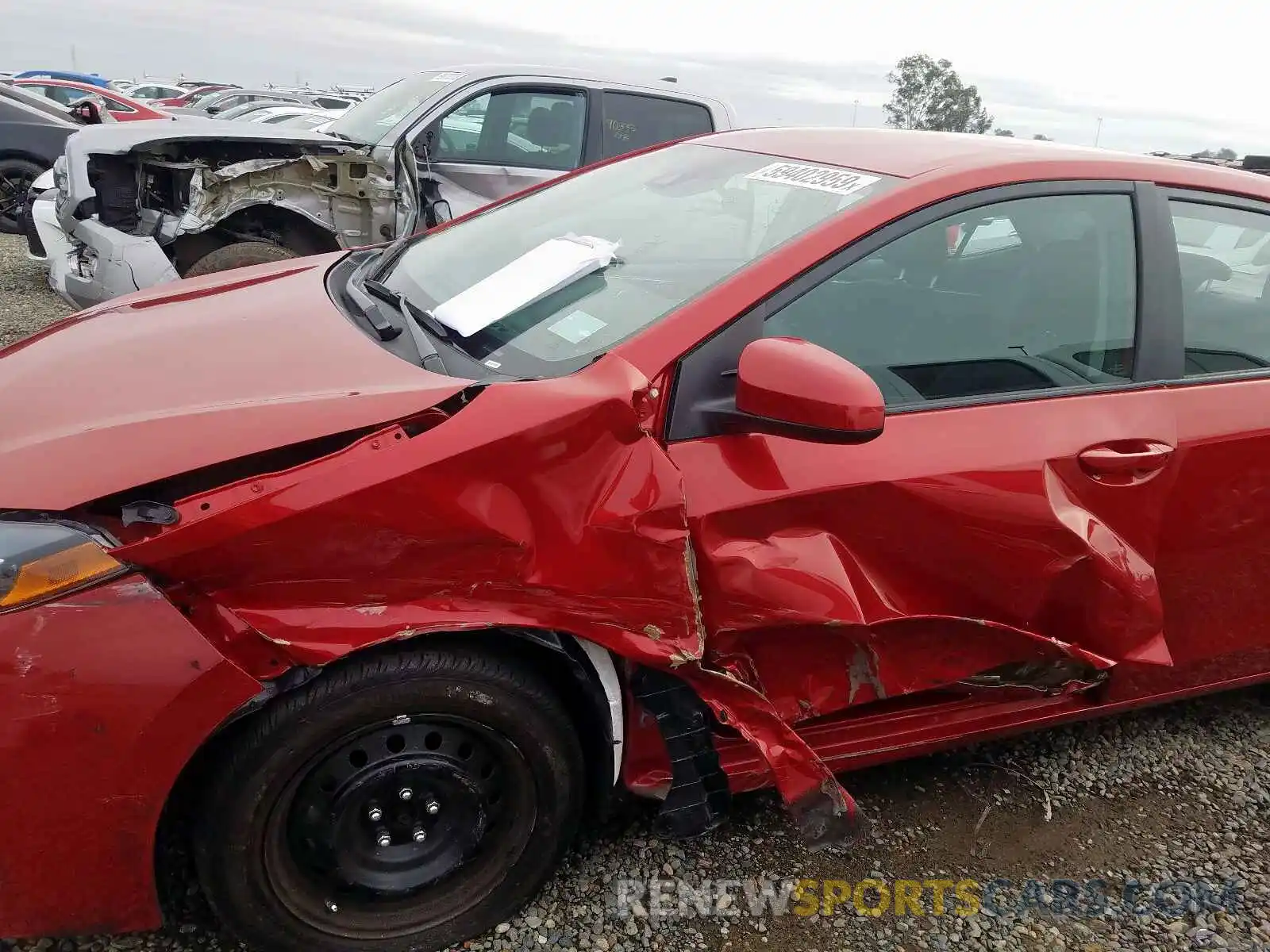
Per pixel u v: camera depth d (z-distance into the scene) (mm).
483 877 1873
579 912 2004
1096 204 2268
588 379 1729
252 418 1622
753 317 1885
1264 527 2336
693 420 1811
